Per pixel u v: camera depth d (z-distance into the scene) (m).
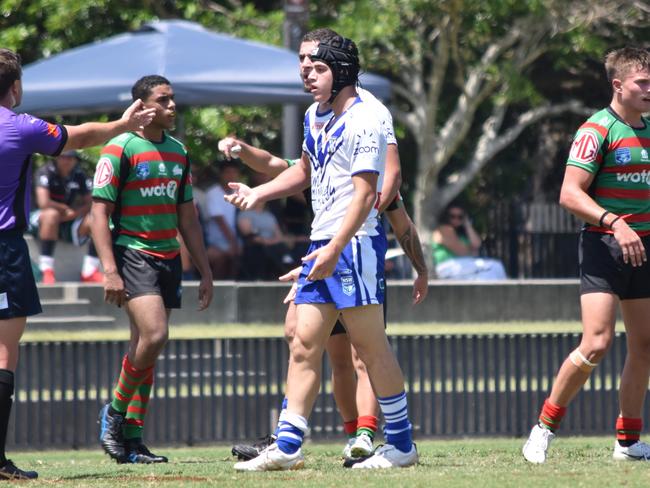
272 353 38.16
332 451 28.20
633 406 23.20
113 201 25.11
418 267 22.94
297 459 20.92
